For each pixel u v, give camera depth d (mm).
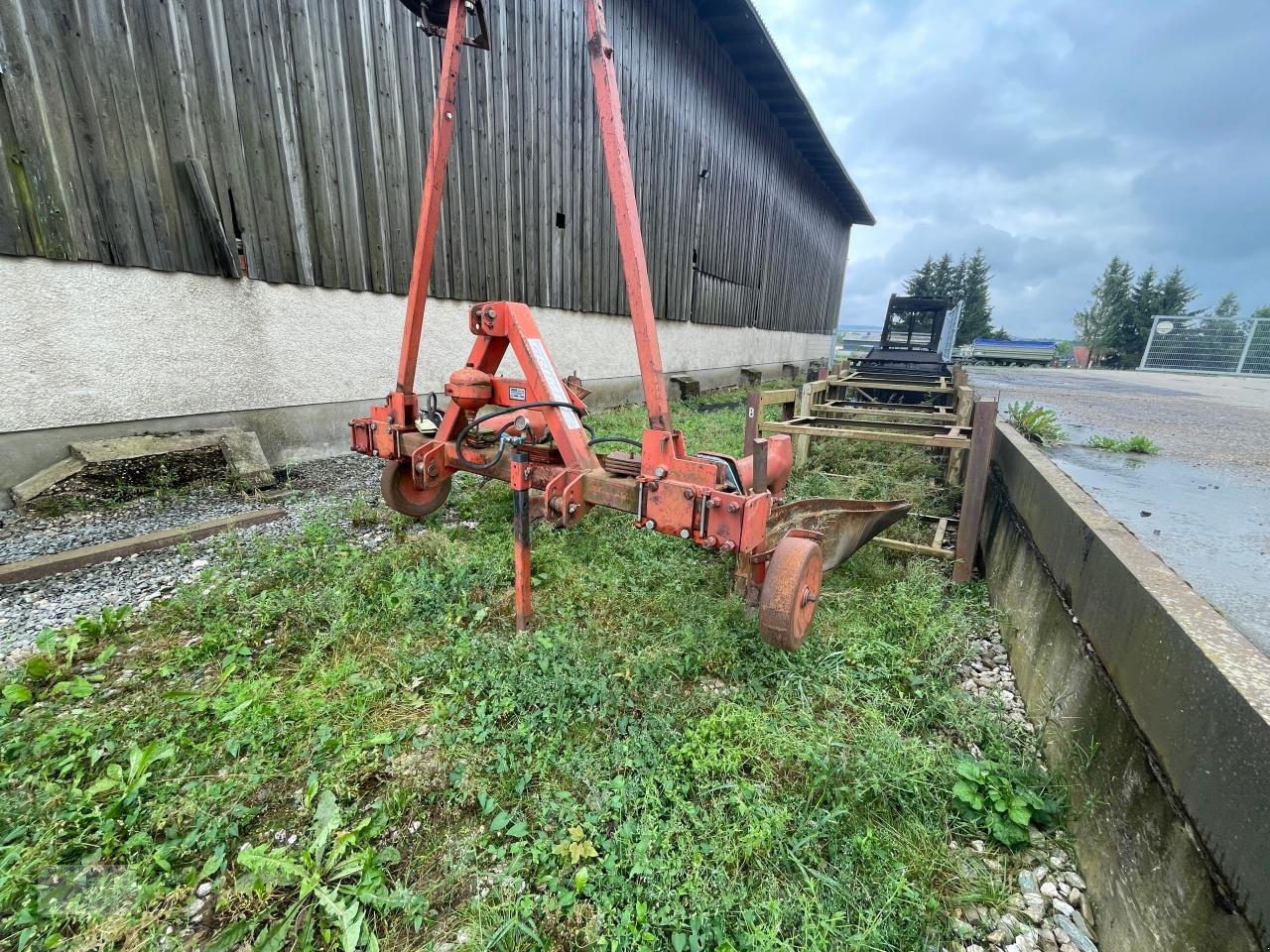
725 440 6684
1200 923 1186
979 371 14898
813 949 1387
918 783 1893
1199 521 2668
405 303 6102
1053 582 2492
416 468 3035
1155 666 1535
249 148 4676
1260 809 1066
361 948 1413
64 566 3090
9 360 3693
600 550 3473
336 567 3094
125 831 1620
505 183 7059
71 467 3844
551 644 2477
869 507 3275
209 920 1455
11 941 1333
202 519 3814
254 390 4996
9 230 3584
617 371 9930
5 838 1538
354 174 5449
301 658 2467
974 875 1680
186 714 2049
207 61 4363
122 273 4117
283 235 4988
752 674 2480
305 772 1855
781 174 16094
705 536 2162
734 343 14875
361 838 1661
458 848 1648
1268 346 14352
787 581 2098
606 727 2135
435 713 2098
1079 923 1573
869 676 2473
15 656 2357
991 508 4031
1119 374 14484
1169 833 1351
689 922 1470
